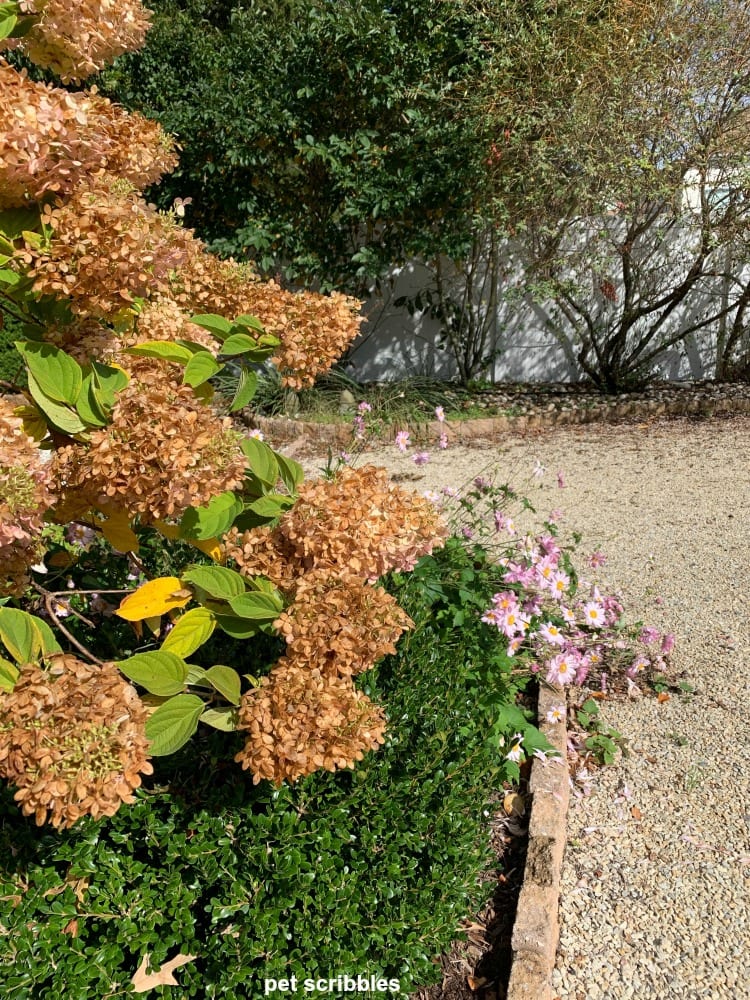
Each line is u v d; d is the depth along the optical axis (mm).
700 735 3111
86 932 1804
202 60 8164
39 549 1526
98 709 1202
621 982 2115
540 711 3062
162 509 1417
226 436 1473
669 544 4824
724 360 9117
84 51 1503
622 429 7566
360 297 8453
